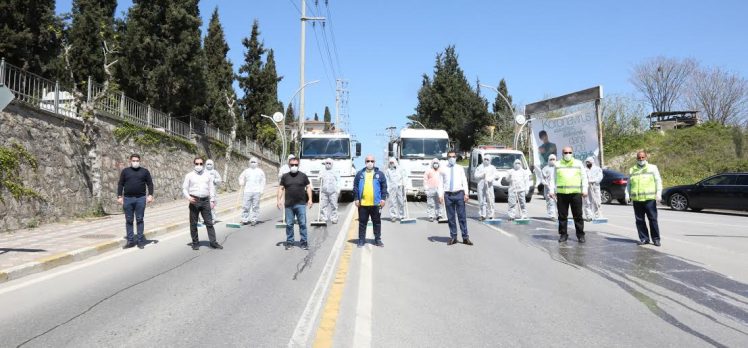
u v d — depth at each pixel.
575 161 11.09
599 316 5.62
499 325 5.30
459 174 10.88
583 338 4.90
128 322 5.46
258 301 6.29
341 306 6.04
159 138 22.86
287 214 10.61
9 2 17.31
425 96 71.12
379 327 5.24
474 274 7.81
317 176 23.83
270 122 45.44
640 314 5.70
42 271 8.26
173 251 10.24
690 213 19.19
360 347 4.66
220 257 9.48
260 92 45.34
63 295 6.65
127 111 20.34
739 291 6.71
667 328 5.21
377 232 10.75
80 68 23.06
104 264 8.85
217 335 5.02
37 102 14.34
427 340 4.84
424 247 10.50
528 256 9.38
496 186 23.72
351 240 11.61
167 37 23.52
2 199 12.37
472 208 21.12
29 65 18.09
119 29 23.72
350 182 23.97
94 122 16.14
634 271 7.98
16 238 11.22
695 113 45.16
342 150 24.17
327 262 8.87
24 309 5.98
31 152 13.80
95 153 16.08
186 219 15.55
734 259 8.96
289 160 10.55
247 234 12.91
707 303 6.14
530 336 4.96
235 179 36.12
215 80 37.09
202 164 10.55
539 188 26.14
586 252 9.80
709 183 19.44
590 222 15.34
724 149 35.66
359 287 6.96
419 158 23.84
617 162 40.47
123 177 10.66
